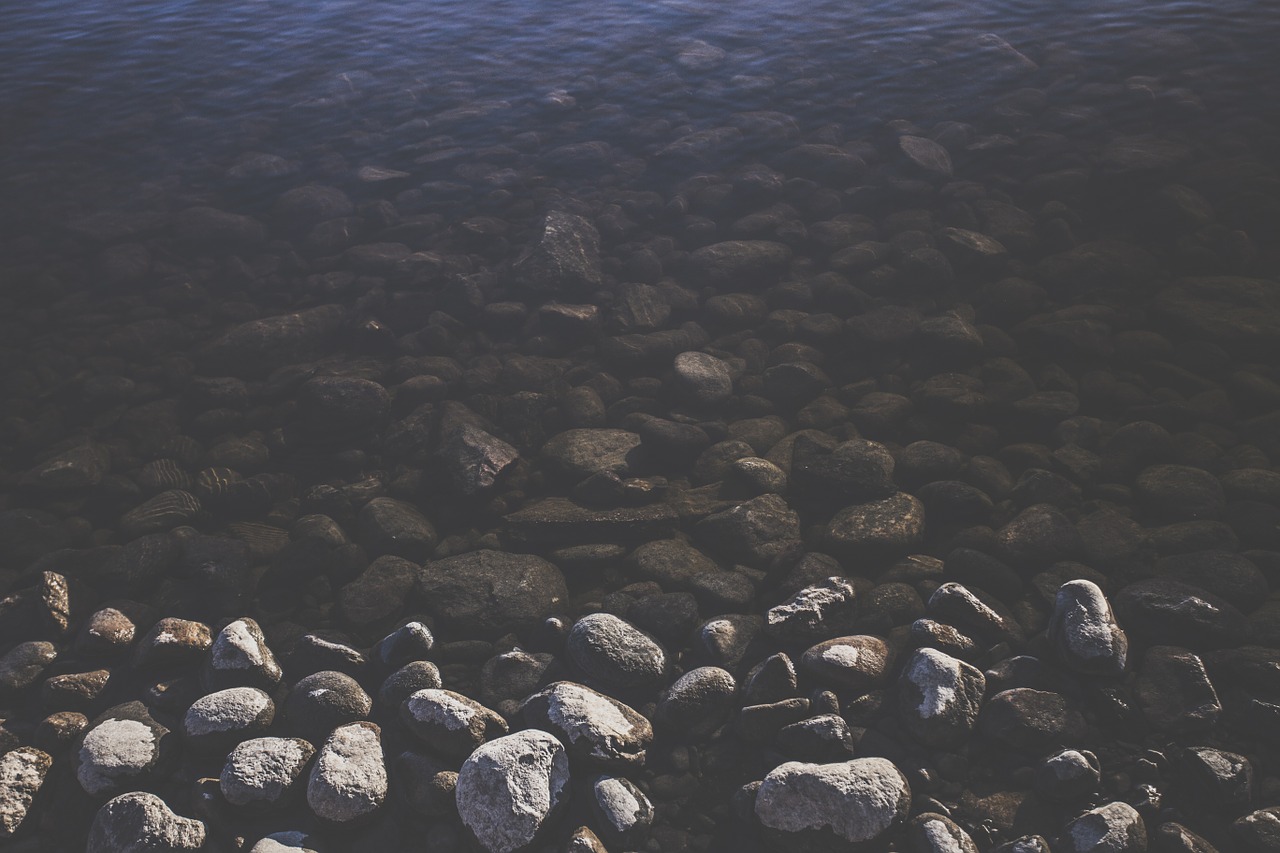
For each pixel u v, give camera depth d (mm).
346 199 3111
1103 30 3689
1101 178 2918
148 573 2240
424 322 2746
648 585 2195
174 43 4297
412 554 2281
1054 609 2059
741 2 4312
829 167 3068
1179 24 3654
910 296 2689
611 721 1966
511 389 2580
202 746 1998
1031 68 3477
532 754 1913
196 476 2443
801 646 2084
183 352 2715
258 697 2031
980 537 2205
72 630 2174
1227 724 1934
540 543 2283
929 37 3795
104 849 1890
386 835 1914
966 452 2361
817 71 3627
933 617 2088
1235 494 2205
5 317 2801
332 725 2020
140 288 2875
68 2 4828
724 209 2992
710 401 2498
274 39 4305
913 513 2240
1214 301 2535
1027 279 2688
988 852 1850
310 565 2256
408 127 3508
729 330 2678
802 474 2332
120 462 2471
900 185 2984
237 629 2109
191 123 3619
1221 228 2717
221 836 1922
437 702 1987
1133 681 1986
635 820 1889
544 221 2914
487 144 3365
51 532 2342
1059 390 2432
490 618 2162
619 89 3650
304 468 2451
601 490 2348
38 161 3396
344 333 2736
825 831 1857
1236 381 2373
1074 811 1873
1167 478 2238
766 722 1975
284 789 1935
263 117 3639
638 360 2611
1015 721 1937
